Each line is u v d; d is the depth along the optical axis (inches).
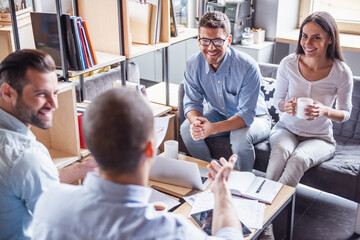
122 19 94.7
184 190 77.0
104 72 125.3
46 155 53.8
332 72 97.3
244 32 167.8
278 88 104.9
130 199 32.6
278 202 73.3
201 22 95.6
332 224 101.0
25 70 50.8
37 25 84.1
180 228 33.7
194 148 110.3
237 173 80.8
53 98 54.3
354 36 160.4
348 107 99.5
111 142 31.5
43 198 35.6
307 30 95.3
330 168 96.7
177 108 119.7
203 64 103.5
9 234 52.6
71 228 33.0
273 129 107.4
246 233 63.6
